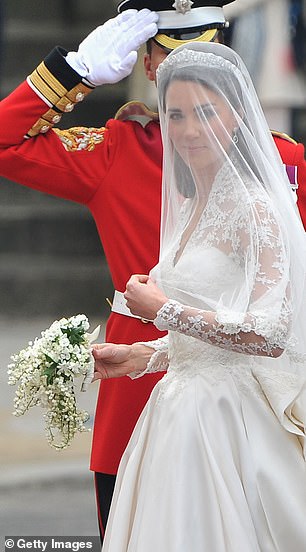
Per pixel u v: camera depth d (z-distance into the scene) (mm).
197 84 14219
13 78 48906
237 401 14180
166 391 14508
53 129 17266
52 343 14695
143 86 35594
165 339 15609
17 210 47812
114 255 17422
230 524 13656
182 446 14047
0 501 26688
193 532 13852
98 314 46188
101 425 17562
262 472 13945
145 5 16812
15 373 14891
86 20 49656
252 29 31219
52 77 16781
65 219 47781
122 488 14828
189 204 14711
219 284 14000
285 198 14164
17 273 46375
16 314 45625
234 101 14305
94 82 16812
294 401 14289
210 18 16688
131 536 14531
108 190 17234
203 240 14258
